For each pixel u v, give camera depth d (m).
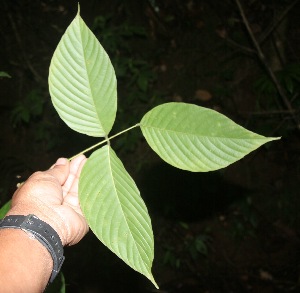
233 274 3.86
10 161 4.11
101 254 3.79
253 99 4.13
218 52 4.31
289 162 4.05
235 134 0.87
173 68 4.32
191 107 0.91
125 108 3.93
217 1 4.34
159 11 4.42
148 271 0.85
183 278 3.89
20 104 4.04
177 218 3.95
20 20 4.42
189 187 3.88
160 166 3.93
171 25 4.43
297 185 4.01
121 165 0.95
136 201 0.92
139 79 3.89
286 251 3.92
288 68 3.36
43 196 0.98
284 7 4.05
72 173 1.21
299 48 4.20
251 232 3.96
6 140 4.29
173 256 3.84
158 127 0.92
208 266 3.92
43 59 4.44
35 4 4.43
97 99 0.94
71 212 1.00
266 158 4.09
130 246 0.87
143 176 3.92
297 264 3.84
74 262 3.76
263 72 4.08
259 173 4.07
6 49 4.40
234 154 0.86
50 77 0.93
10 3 4.30
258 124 3.92
